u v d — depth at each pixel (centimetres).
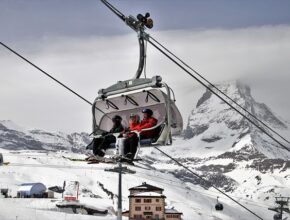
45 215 8800
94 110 1134
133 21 982
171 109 1058
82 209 11506
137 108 1083
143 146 1080
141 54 1034
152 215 11550
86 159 1062
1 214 7862
